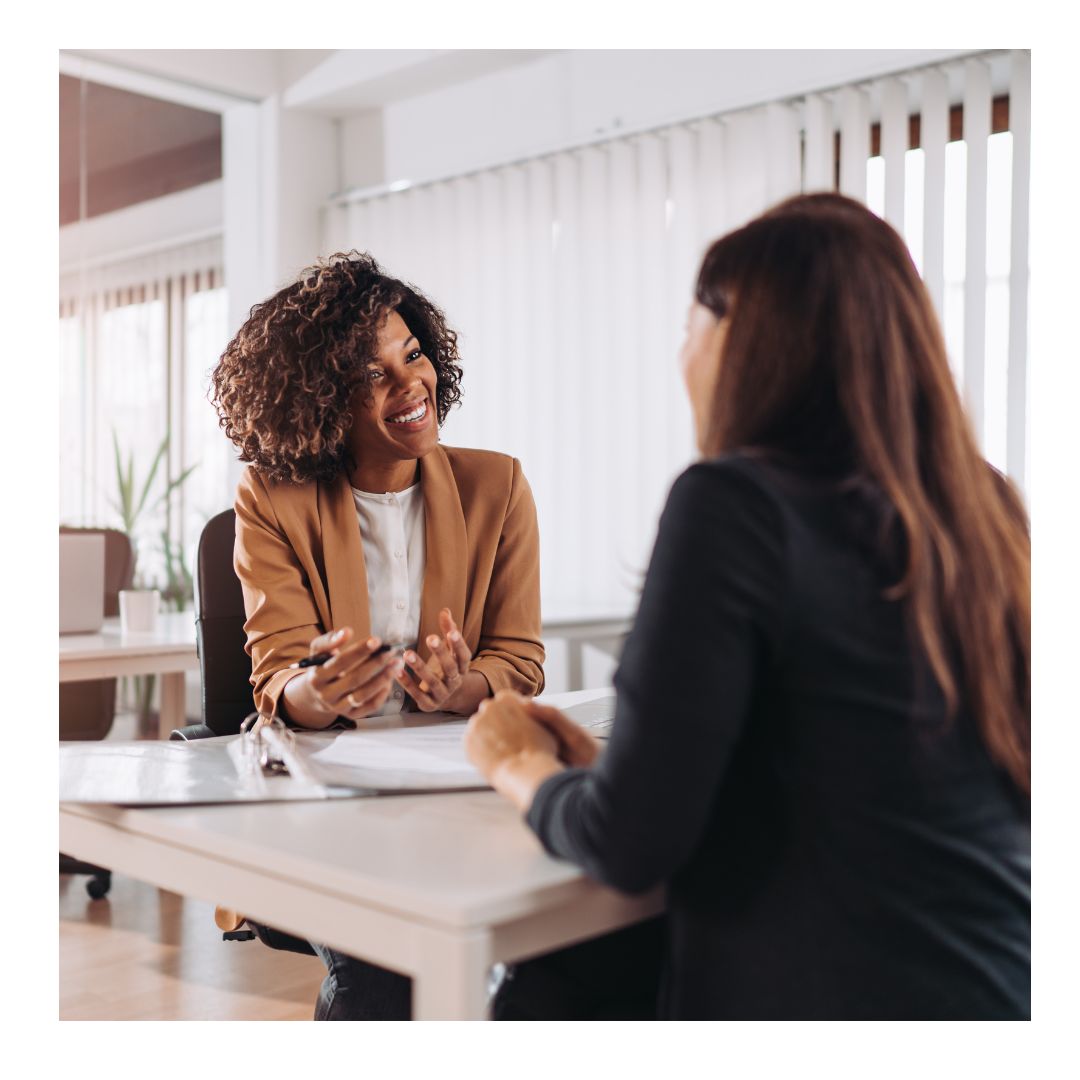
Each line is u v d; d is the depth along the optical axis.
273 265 4.89
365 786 1.09
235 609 1.82
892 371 0.88
